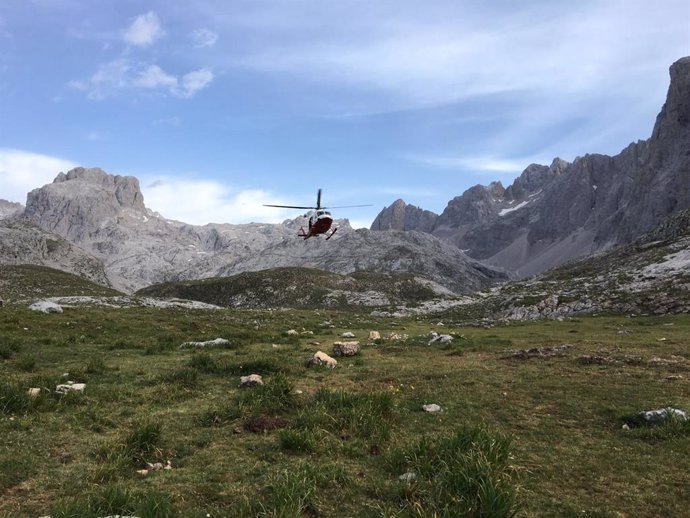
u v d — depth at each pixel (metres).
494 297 109.50
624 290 76.94
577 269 145.75
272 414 12.52
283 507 6.99
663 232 138.88
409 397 14.91
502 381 16.80
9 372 17.08
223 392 15.08
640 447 10.21
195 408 13.09
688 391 14.59
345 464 9.32
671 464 9.24
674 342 26.08
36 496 7.65
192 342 27.44
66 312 39.81
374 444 10.40
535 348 24.19
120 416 12.27
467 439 9.42
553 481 8.57
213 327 41.16
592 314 68.19
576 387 15.59
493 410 13.27
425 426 11.85
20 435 10.34
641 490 8.18
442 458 8.96
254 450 9.98
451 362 21.33
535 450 10.13
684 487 8.23
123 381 16.30
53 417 11.76
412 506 7.30
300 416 11.63
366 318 72.19
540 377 17.28
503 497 7.19
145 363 20.30
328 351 25.81
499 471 8.30
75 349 24.08
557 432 11.34
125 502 7.24
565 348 24.14
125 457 9.16
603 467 9.18
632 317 55.94
